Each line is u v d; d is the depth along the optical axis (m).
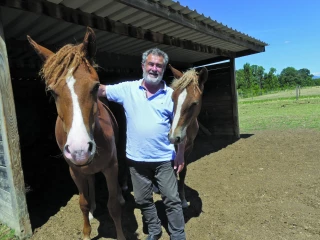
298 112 12.78
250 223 2.84
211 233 2.70
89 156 1.64
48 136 8.52
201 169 4.87
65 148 1.67
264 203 3.29
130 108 2.26
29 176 5.04
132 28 4.14
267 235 2.60
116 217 2.49
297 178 4.08
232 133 7.72
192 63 8.62
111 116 2.95
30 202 3.70
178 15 3.94
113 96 2.35
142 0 3.25
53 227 2.94
